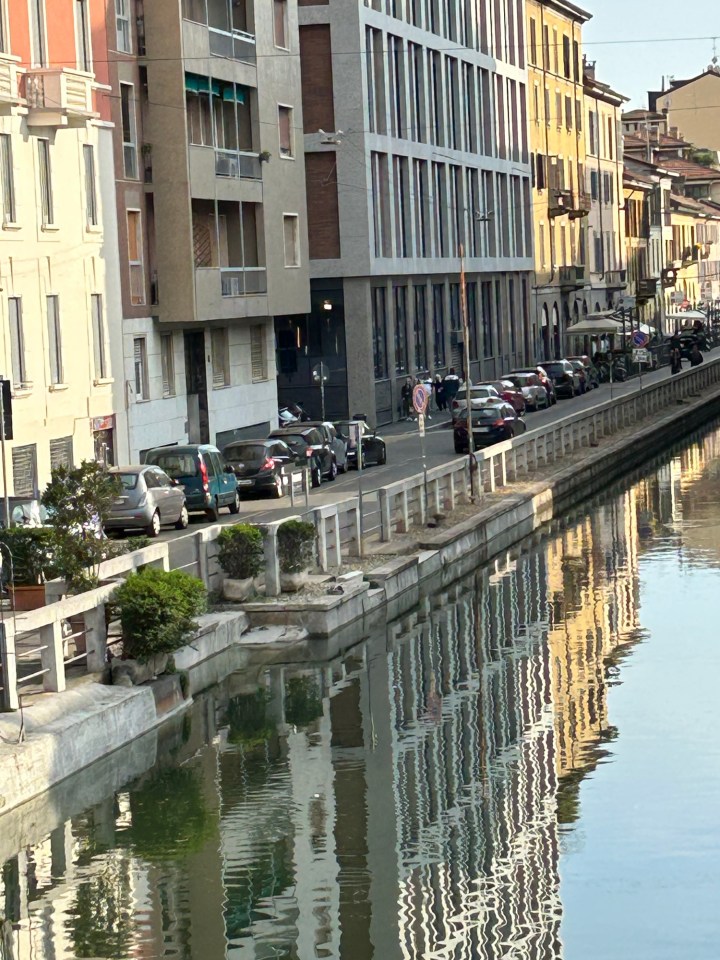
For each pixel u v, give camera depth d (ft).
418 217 281.74
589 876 65.41
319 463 188.85
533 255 357.82
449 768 80.53
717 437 254.47
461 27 311.68
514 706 92.02
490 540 147.23
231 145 206.90
